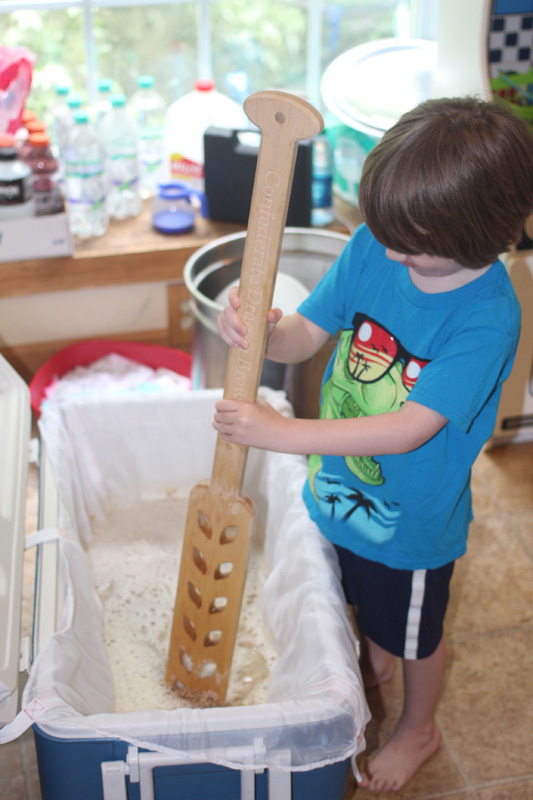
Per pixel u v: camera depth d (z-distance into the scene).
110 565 1.39
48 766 0.85
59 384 1.70
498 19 1.38
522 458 1.77
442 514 0.98
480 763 1.19
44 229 1.65
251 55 1.97
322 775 0.89
